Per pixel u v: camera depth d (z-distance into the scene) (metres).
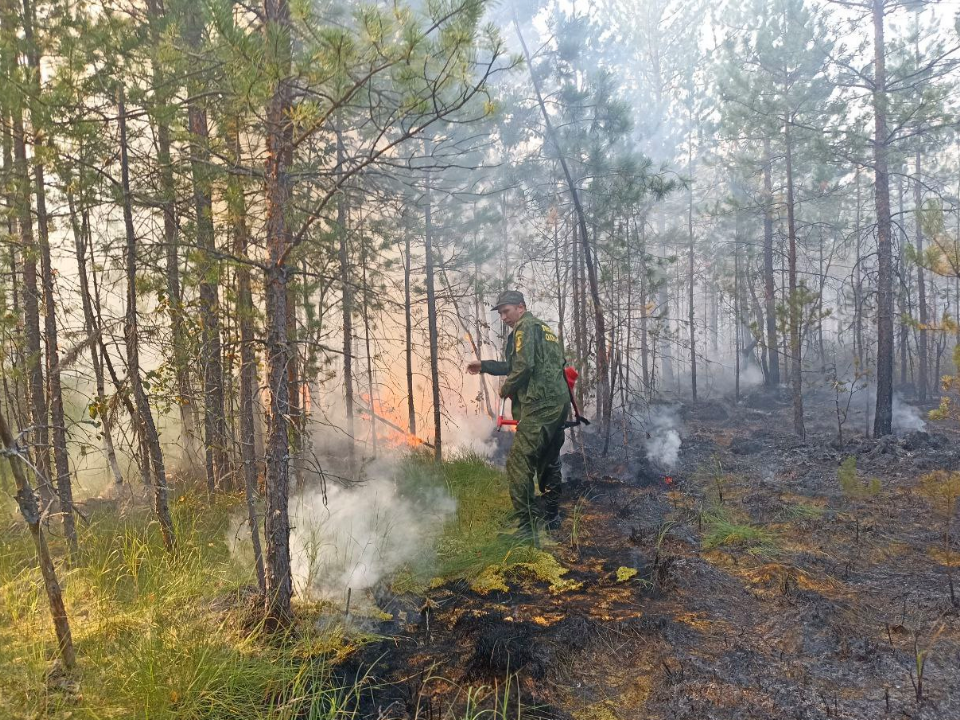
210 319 4.09
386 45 2.49
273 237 2.97
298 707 2.37
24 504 2.48
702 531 4.46
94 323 3.81
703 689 2.42
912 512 4.75
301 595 3.33
